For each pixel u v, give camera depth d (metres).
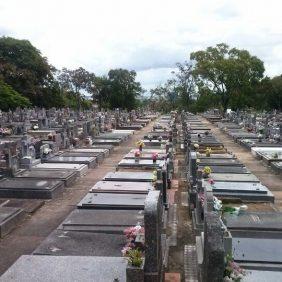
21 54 61.28
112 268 7.32
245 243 8.80
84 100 78.69
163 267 8.10
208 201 9.20
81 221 10.09
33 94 60.00
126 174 16.19
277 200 13.76
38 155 20.80
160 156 20.38
